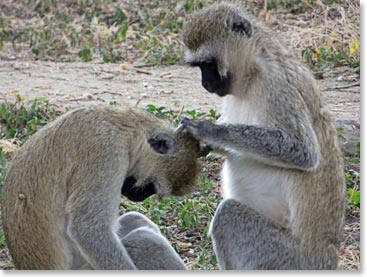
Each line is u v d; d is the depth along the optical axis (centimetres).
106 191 1173
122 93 2127
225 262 1277
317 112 1286
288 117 1262
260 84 1282
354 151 1777
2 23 2808
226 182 1320
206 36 1314
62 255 1188
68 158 1179
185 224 1495
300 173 1269
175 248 1445
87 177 1171
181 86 2192
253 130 1264
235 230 1270
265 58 1284
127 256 1172
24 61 2438
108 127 1196
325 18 2500
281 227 1273
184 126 1262
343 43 2386
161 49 2483
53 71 2316
